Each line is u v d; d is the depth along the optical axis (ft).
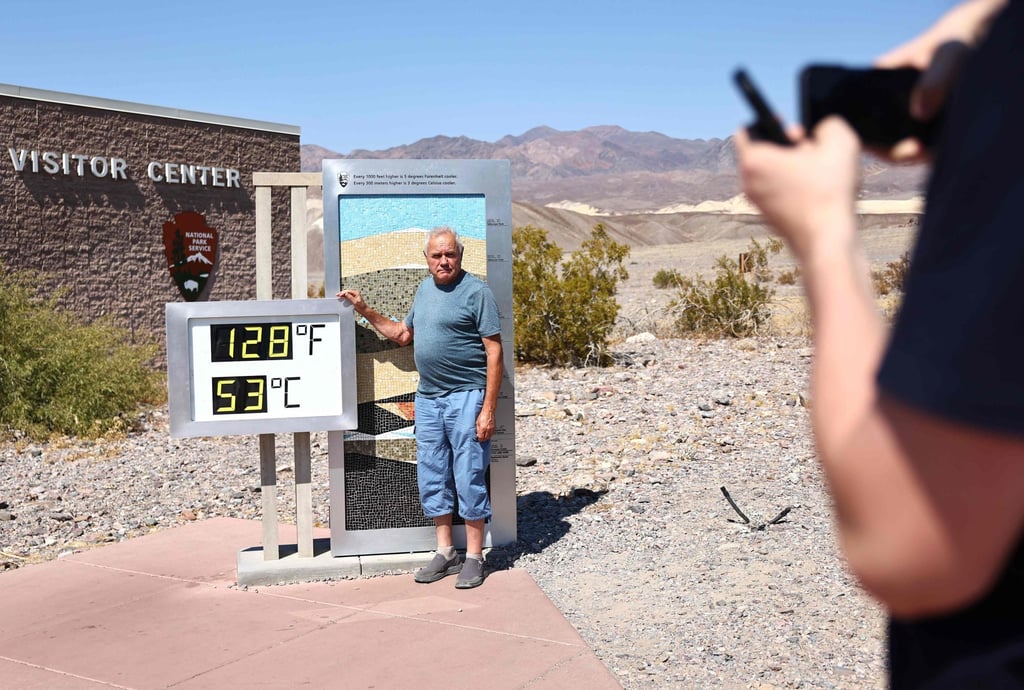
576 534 22.74
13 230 50.67
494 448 21.70
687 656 15.89
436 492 19.88
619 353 52.54
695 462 29.60
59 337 40.68
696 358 50.52
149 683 15.34
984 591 2.97
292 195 20.26
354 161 20.58
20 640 17.26
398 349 20.77
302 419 20.03
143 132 56.44
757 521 22.85
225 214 60.95
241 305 19.71
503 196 20.98
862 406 2.77
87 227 53.93
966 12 3.51
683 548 21.30
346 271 20.74
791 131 3.26
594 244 51.90
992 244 2.55
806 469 28.07
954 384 2.49
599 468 29.25
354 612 18.30
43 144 51.83
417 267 20.88
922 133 3.30
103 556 22.22
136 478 30.96
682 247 252.62
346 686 15.07
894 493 2.62
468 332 19.44
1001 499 2.54
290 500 27.91
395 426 20.86
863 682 14.61
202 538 23.67
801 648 15.93
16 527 25.32
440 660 15.93
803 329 59.47
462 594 19.02
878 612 17.19
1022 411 2.43
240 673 15.65
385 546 20.92
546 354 50.85
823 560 19.95
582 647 16.29
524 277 51.03
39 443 36.86
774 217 3.16
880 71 3.19
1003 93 2.69
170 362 19.56
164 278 57.67
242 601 19.10
